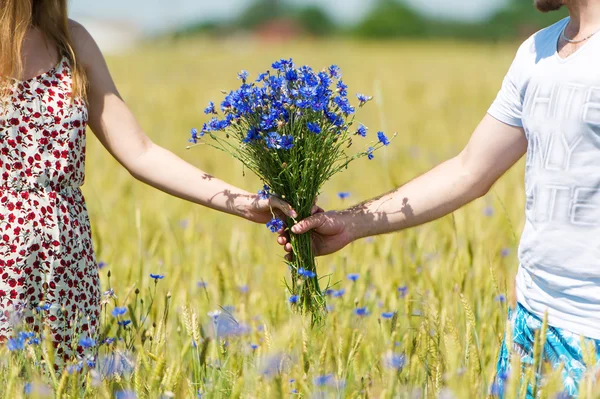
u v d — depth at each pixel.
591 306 3.75
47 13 3.98
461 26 67.38
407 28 68.88
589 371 3.65
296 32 80.25
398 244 5.09
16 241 3.92
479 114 14.09
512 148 4.01
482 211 5.64
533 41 3.88
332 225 4.11
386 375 3.84
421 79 22.33
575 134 3.74
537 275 3.83
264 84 4.00
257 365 3.78
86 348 3.97
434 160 8.80
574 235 3.75
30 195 3.94
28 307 3.95
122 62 32.41
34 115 3.94
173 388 3.77
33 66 3.96
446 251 4.86
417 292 4.44
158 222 5.72
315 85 3.99
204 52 42.41
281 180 4.06
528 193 3.85
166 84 20.98
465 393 3.63
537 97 3.81
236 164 7.89
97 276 4.07
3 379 3.79
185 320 3.89
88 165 8.13
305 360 3.81
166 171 4.13
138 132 4.14
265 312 4.33
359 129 4.03
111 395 3.78
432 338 3.86
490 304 4.34
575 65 3.75
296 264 4.09
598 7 3.74
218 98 17.02
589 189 3.73
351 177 7.63
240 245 4.95
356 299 4.45
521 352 3.89
